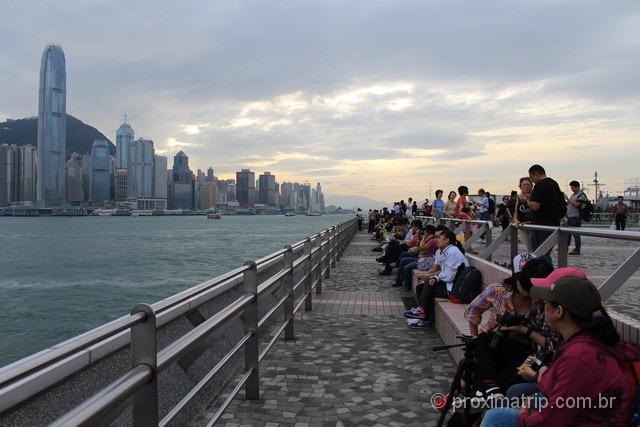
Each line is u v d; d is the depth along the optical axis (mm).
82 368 2168
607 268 5145
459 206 15227
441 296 8016
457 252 7996
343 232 23047
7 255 57969
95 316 25156
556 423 2635
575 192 14039
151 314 2717
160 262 50062
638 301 4383
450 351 6504
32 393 1832
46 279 37906
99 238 92938
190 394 3361
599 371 2570
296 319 8945
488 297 5191
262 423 4520
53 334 21922
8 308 26922
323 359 6488
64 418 2010
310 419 4617
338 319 8945
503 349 4043
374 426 4473
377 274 15375
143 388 2727
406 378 5754
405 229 17703
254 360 5066
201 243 78125
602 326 2672
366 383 5586
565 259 5488
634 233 4008
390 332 7965
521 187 9828
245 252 61438
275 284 6340
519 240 7859
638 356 2676
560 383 2629
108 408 2223
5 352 19391
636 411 2588
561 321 2762
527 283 4172
